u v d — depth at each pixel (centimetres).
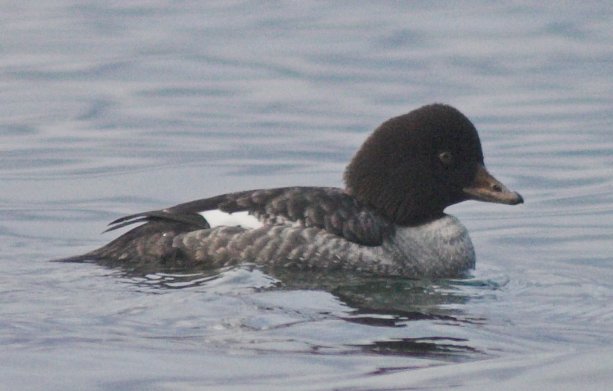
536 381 958
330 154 1962
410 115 1423
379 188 1403
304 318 1157
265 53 2672
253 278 1281
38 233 1566
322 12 3073
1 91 2364
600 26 2888
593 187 1798
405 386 963
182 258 1329
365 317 1171
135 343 1075
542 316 1209
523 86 2409
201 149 1988
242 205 1353
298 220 1345
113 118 2181
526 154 1972
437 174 1407
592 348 1084
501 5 3123
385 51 2692
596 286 1346
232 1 3200
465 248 1415
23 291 1233
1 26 2903
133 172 1859
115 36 2812
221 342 1080
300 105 2278
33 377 993
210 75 2498
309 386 971
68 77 2466
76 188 1780
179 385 980
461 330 1137
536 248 1539
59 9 3086
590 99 2298
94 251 1380
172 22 2959
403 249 1377
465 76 2492
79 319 1140
